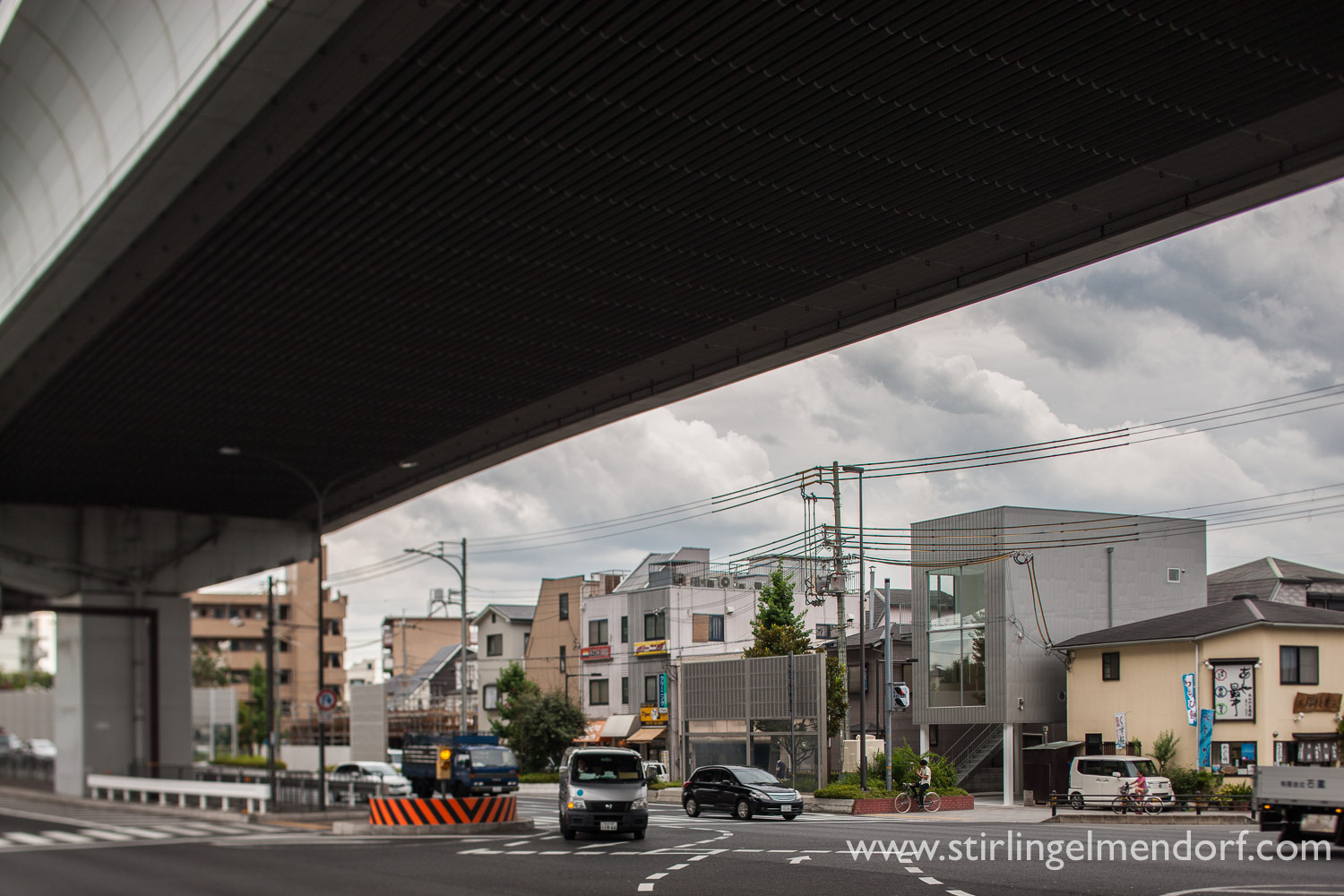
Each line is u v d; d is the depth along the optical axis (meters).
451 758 40.16
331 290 29.08
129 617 54.47
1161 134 22.36
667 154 22.19
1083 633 47.16
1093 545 47.94
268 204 24.05
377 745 54.53
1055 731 46.09
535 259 27.42
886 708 41.91
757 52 18.61
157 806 43.66
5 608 57.38
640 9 17.38
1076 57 19.28
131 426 41.88
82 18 21.44
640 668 62.47
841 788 40.59
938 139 21.98
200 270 27.52
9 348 31.86
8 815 41.66
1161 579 49.00
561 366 36.34
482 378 37.41
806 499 43.22
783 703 47.28
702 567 65.50
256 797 37.88
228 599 104.88
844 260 28.17
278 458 47.34
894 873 18.91
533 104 20.11
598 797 26.03
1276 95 21.05
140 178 22.11
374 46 18.12
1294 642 39.84
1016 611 46.09
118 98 21.78
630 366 36.75
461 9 17.31
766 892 16.67
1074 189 24.62
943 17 17.78
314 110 20.06
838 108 20.56
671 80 19.47
